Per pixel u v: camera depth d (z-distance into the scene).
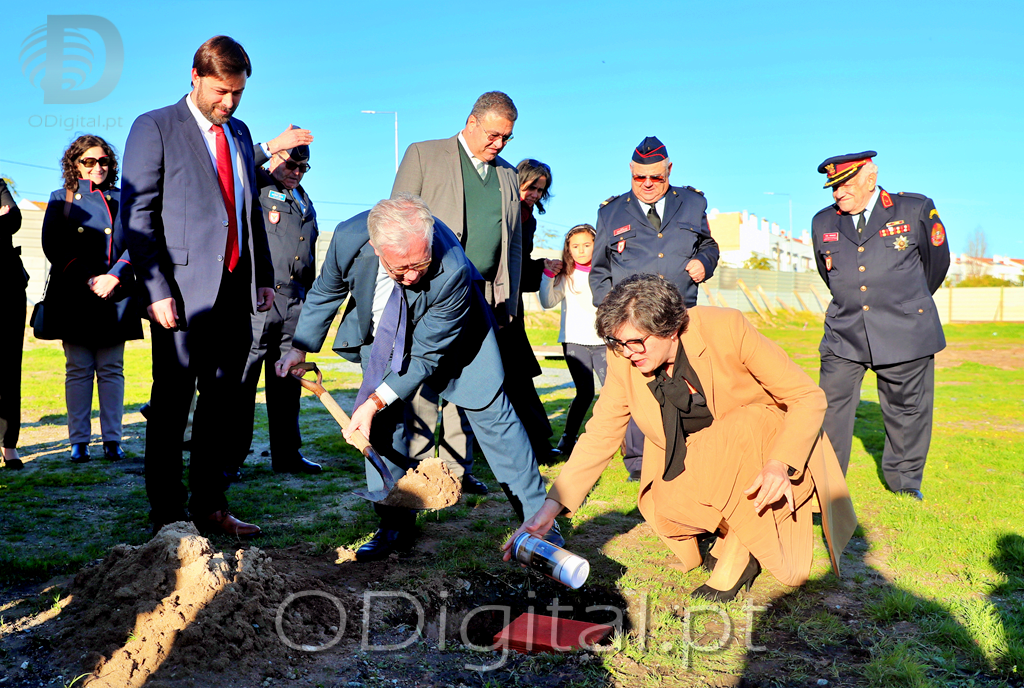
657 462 3.12
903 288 4.45
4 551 3.32
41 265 17.48
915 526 3.91
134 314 5.41
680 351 2.86
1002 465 5.54
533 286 5.82
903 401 4.58
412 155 4.03
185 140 3.48
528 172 5.37
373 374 3.09
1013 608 2.86
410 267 2.70
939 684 2.33
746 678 2.45
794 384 2.86
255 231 3.85
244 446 4.92
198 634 2.41
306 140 4.27
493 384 3.29
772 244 65.00
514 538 2.74
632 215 4.93
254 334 4.87
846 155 4.52
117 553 2.86
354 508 4.25
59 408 7.61
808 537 2.99
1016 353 17.95
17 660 2.34
